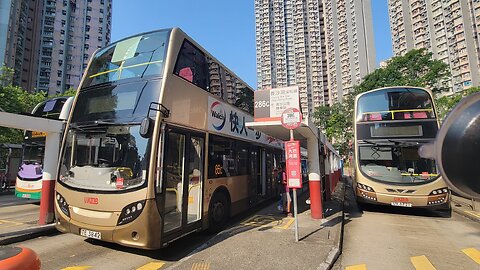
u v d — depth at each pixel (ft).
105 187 17.92
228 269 16.10
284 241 21.45
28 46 224.74
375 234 25.80
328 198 43.65
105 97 20.59
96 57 23.39
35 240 22.34
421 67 110.32
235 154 29.94
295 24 374.22
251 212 34.78
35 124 24.16
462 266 17.93
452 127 2.66
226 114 28.68
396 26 294.66
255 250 19.33
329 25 355.36
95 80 21.99
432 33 258.98
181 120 20.88
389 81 115.24
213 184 24.73
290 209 32.50
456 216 34.47
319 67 362.12
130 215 16.79
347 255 20.02
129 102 19.57
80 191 18.39
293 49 373.40
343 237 24.84
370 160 35.40
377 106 37.09
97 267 17.07
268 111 26.35
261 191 37.06
